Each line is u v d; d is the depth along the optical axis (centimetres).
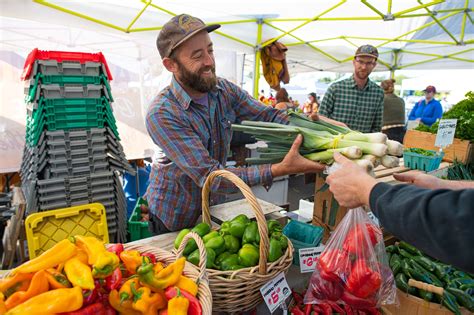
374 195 84
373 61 344
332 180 100
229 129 196
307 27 565
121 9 398
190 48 150
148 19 421
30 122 235
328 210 191
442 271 168
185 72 153
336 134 143
